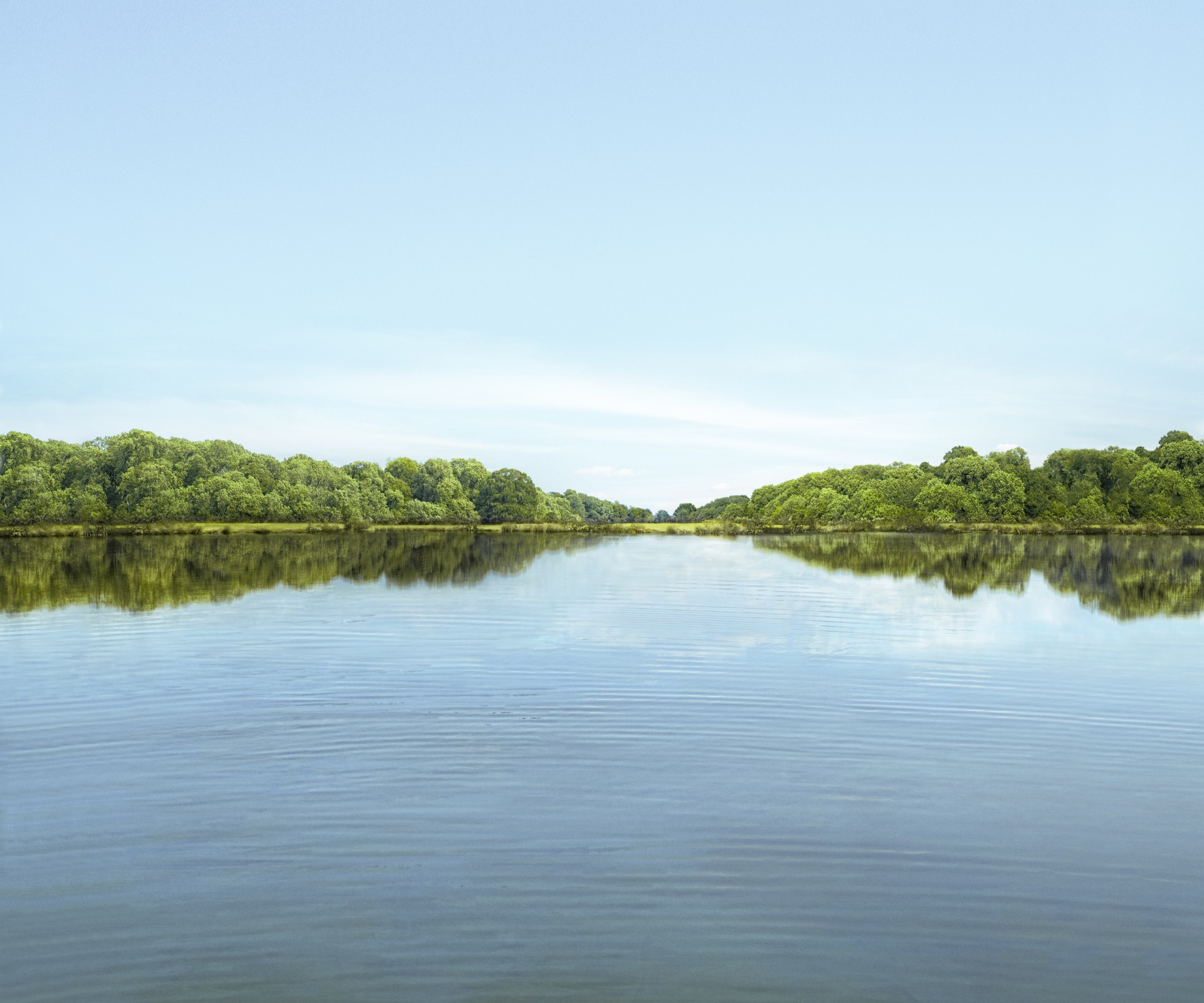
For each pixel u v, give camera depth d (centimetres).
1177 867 922
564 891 855
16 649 2039
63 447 10181
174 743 1312
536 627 2411
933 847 966
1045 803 1097
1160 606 2981
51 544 6950
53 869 894
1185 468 11319
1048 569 4769
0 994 686
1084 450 11669
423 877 881
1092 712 1520
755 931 786
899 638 2248
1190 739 1365
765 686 1691
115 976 713
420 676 1773
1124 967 737
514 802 1084
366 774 1182
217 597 3136
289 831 991
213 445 11238
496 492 14112
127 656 1970
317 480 11594
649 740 1345
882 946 765
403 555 5834
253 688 1655
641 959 741
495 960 738
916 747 1321
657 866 909
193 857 923
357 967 726
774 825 1019
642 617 2619
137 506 9412
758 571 4484
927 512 10931
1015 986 710
